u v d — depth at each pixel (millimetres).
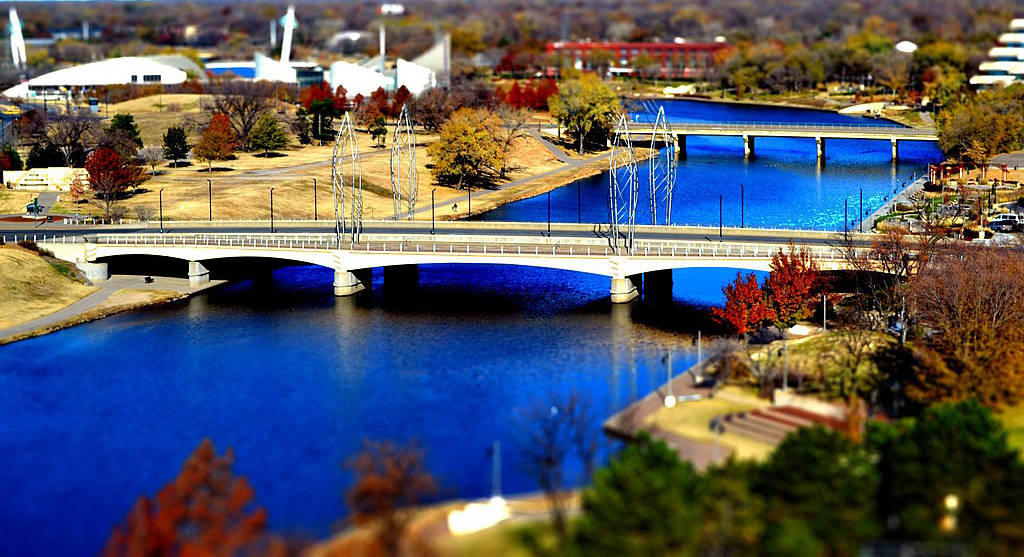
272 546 117000
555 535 121875
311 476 149125
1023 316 183750
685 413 162125
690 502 115625
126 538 118875
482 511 127875
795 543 105812
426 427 166500
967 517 116625
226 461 131250
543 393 180875
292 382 189125
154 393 184375
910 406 161375
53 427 169500
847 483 119500
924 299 194875
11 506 142875
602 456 150750
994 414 154125
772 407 162125
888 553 110875
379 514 122625
